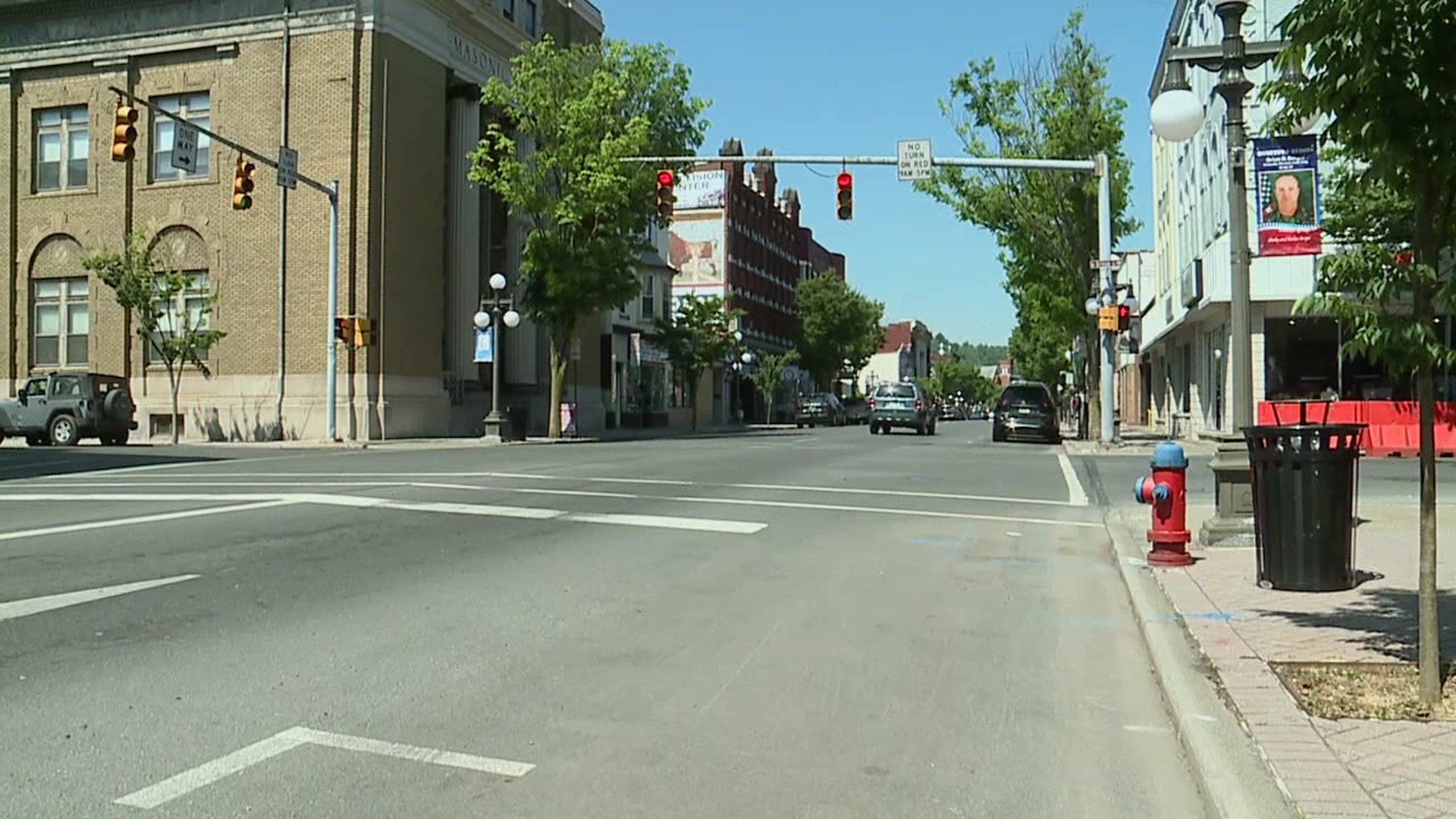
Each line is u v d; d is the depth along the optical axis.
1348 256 5.75
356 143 31.55
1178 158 39.19
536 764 5.14
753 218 78.75
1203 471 20.47
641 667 6.82
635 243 35.97
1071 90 31.70
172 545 10.64
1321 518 8.61
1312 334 28.06
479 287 37.50
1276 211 9.57
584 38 45.44
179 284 31.05
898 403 43.53
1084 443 29.53
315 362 31.67
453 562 10.12
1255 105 6.72
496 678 6.53
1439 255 5.75
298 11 32.00
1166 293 41.31
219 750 5.21
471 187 36.69
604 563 10.25
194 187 33.19
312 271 31.72
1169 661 6.67
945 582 9.67
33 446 29.69
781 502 14.95
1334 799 4.43
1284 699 5.77
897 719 5.91
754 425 64.81
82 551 10.30
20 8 34.75
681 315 54.78
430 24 34.09
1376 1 5.29
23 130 35.12
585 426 45.06
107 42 34.03
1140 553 10.88
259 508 13.36
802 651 7.29
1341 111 5.78
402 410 32.53
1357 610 7.96
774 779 5.00
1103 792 4.92
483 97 34.81
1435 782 4.60
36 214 34.91
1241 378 11.09
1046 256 33.41
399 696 6.13
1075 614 8.52
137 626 7.54
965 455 25.33
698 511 13.77
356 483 16.58
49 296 35.06
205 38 33.00
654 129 34.66
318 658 6.85
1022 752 5.42
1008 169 30.95
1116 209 32.16
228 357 32.56
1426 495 5.73
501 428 32.25
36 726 5.50
